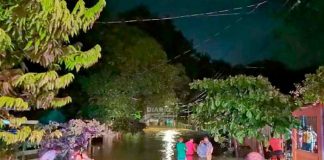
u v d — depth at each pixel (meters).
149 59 40.94
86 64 5.55
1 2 4.61
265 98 8.35
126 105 34.56
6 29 4.77
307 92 8.66
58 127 16.44
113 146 28.20
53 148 14.03
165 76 43.06
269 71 30.48
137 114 42.03
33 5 4.53
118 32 35.78
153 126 64.69
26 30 4.86
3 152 8.87
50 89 5.55
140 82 37.78
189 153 21.22
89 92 31.23
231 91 8.65
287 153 16.20
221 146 24.53
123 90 34.75
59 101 5.98
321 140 10.18
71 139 15.28
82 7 4.85
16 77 5.30
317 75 8.74
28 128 5.73
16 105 5.17
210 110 8.79
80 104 30.94
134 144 30.83
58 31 4.84
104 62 33.94
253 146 20.45
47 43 5.03
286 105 8.41
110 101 32.31
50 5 4.41
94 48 5.54
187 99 52.78
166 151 25.77
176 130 57.22
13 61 5.39
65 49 5.45
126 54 35.91
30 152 14.83
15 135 5.63
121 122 37.84
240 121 8.57
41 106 5.85
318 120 10.25
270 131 9.31
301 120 11.22
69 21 4.68
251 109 8.35
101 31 33.62
